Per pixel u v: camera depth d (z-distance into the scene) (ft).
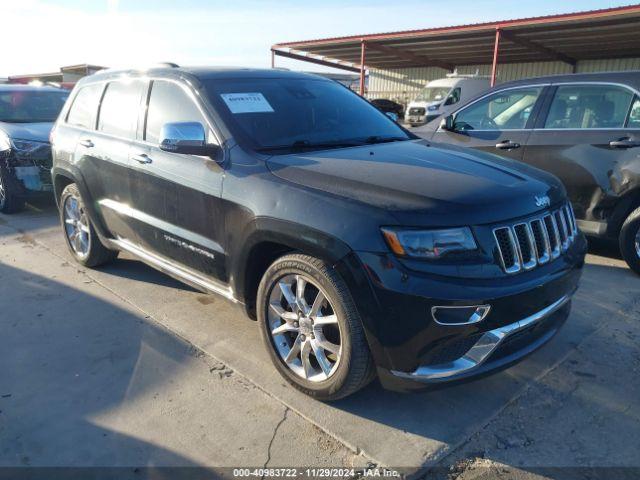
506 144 17.48
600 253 17.24
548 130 16.72
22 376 10.20
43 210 24.22
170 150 9.92
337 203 8.32
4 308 13.23
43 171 22.58
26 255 17.47
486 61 87.51
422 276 7.64
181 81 11.80
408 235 7.74
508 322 8.00
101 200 14.21
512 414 8.93
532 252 8.51
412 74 98.94
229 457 8.02
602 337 11.45
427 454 8.00
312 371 9.37
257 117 11.07
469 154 10.82
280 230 8.84
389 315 7.78
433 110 63.05
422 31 61.67
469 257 7.87
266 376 10.13
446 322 7.65
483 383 9.82
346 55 83.05
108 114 14.07
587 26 52.60
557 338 11.42
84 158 14.52
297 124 11.41
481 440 8.31
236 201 9.75
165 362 10.67
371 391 9.64
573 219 10.28
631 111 15.08
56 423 8.81
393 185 8.47
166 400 9.41
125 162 12.80
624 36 57.98
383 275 7.73
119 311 13.01
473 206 8.05
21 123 24.53
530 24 52.90
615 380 9.87
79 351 11.11
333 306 8.46
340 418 8.87
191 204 10.97
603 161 15.37
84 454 8.09
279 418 8.90
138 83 13.17
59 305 13.39
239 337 11.66
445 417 8.87
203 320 12.50
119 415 9.01
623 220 15.31
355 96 13.87
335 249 8.09
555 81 16.94
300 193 8.80
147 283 14.84
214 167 10.39
